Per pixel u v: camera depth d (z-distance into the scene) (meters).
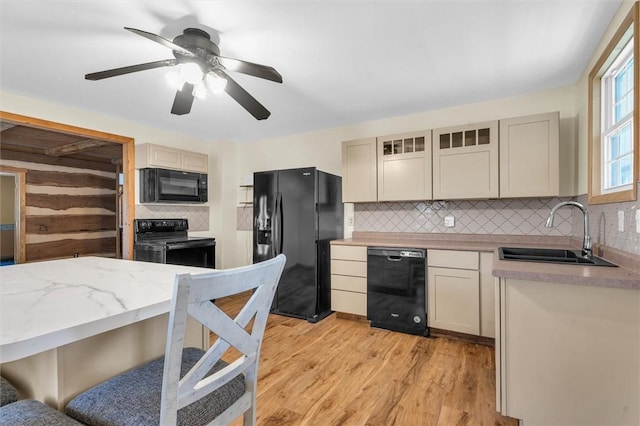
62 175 5.29
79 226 5.49
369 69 2.44
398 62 2.33
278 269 0.99
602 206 2.01
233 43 2.05
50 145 4.83
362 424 1.66
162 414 0.74
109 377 1.04
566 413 1.46
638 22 1.50
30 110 2.97
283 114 3.51
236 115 3.54
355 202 3.57
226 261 4.69
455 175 2.96
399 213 3.59
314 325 3.19
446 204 3.34
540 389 1.50
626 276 1.38
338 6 1.70
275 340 2.80
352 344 2.70
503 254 2.21
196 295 0.73
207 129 4.12
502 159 2.77
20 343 0.64
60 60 2.26
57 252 5.20
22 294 1.02
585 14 1.78
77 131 3.28
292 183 3.47
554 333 1.47
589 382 1.42
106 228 5.88
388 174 3.29
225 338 0.86
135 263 1.73
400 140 3.25
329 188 3.63
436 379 2.10
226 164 4.72
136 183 3.83
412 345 2.67
